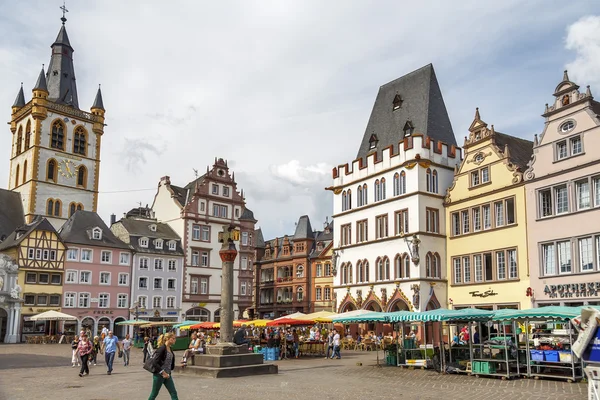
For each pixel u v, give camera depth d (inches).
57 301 3026.6
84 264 3147.1
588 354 552.1
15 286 2869.1
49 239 3046.3
